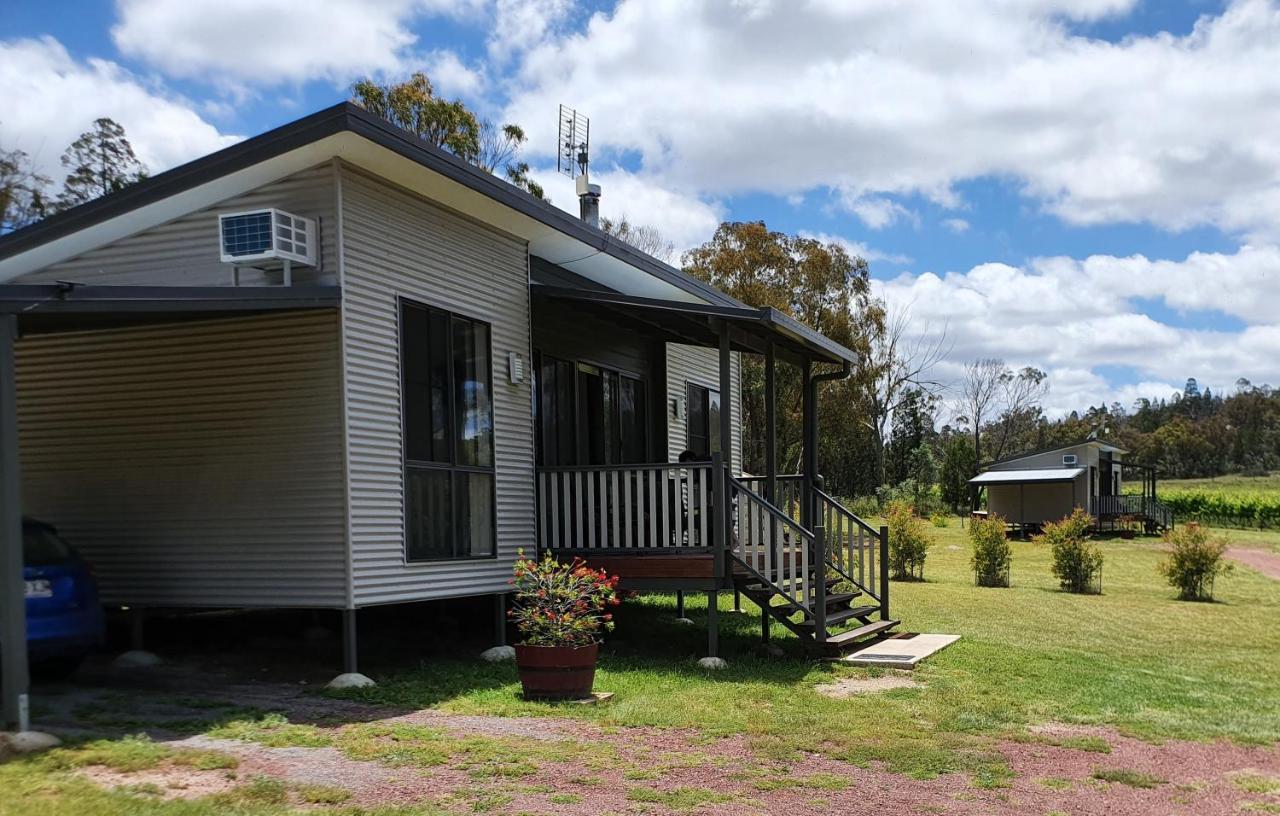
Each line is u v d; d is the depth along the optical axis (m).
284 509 8.23
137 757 5.53
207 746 6.02
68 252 8.99
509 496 10.37
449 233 9.64
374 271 8.51
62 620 7.22
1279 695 9.52
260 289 7.38
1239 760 7.01
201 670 8.65
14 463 5.93
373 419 8.36
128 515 8.80
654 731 7.11
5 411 5.91
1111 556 31.97
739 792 5.75
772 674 9.59
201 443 8.55
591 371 13.98
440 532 9.20
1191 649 12.56
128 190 8.27
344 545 8.00
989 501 44.81
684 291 14.24
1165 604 18.47
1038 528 43.50
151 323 8.57
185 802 4.81
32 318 7.38
